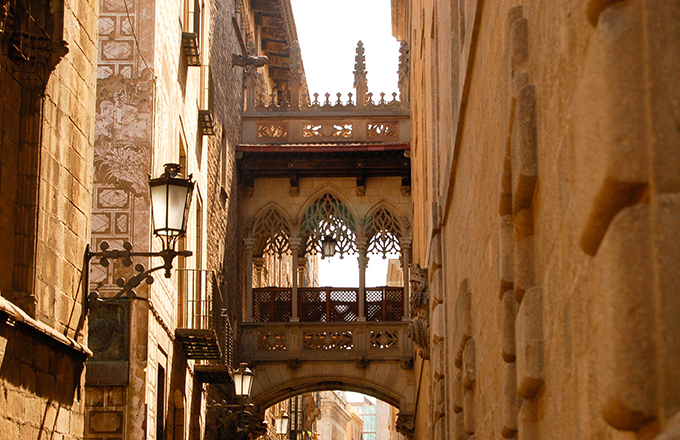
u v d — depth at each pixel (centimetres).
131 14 1593
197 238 2184
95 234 1527
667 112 201
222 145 2664
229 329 2311
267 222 3008
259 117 3081
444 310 1234
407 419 2844
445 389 1200
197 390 2150
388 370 2881
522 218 419
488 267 627
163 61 1678
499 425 543
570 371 304
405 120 3055
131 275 1507
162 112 1667
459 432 923
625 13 213
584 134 237
